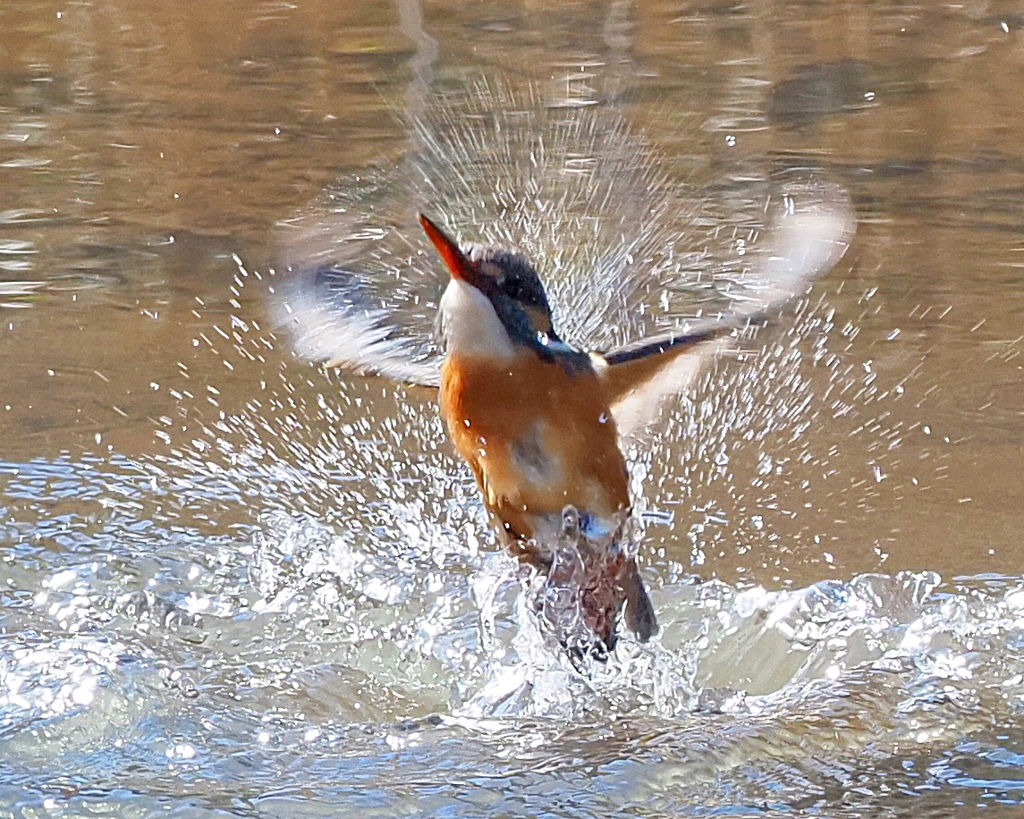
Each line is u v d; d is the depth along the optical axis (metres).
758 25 23.28
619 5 24.42
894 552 10.38
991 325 13.65
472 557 10.53
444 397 8.05
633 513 8.53
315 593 9.98
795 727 8.14
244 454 11.72
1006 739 7.99
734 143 17.56
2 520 10.61
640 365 8.12
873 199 16.16
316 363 9.19
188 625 9.49
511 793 7.39
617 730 8.22
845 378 12.78
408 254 13.05
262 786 7.46
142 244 15.21
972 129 18.69
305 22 23.44
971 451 11.74
